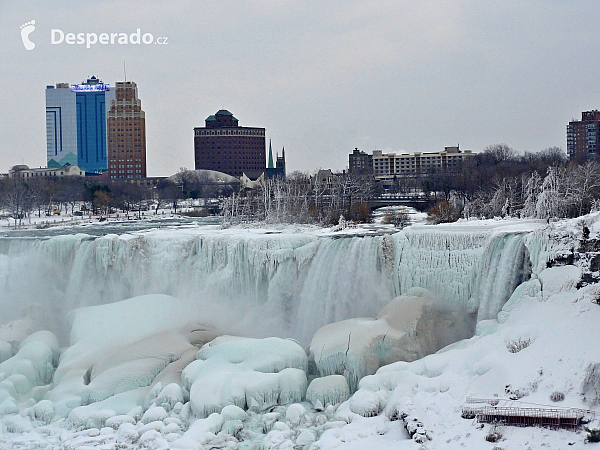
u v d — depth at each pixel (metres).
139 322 66.00
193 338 63.00
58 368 59.84
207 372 53.81
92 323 65.94
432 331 59.12
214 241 73.44
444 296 62.62
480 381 48.53
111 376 56.22
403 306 59.75
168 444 47.62
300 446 46.66
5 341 64.19
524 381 46.94
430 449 43.28
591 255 53.69
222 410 50.22
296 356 55.88
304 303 68.56
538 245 57.25
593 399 44.34
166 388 53.53
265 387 51.91
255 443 47.56
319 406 51.47
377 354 55.97
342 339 56.16
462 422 45.31
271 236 71.88
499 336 52.62
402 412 46.59
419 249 64.50
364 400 49.34
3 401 54.50
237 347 56.62
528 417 43.66
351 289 67.06
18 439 50.00
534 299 54.75
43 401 54.09
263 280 70.88
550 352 48.50
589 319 49.97
